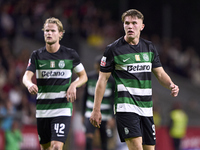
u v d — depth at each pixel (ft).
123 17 53.78
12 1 181.68
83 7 203.62
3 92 132.57
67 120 60.49
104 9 227.40
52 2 194.08
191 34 235.20
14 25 173.58
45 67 60.64
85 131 86.43
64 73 61.05
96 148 117.60
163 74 55.16
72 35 161.07
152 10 232.73
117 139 114.93
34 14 182.09
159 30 231.91
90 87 86.43
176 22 233.76
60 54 61.21
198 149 136.36
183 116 133.90
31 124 112.78
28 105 131.13
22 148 109.09
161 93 193.36
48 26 60.49
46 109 60.54
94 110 52.75
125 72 52.90
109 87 86.79
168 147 131.03
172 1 233.55
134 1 229.66
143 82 53.11
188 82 205.16
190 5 235.40
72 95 59.06
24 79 59.47
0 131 105.09
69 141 102.89
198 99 200.75
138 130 52.11
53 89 60.49
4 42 156.66
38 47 177.58
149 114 53.57
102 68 53.47
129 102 52.49
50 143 62.95
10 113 107.65
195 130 136.67
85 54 189.47
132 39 53.26
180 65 209.15
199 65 215.72
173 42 219.20
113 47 53.16
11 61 148.66
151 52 54.24
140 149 51.67
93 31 201.16
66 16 184.85
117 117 53.11
